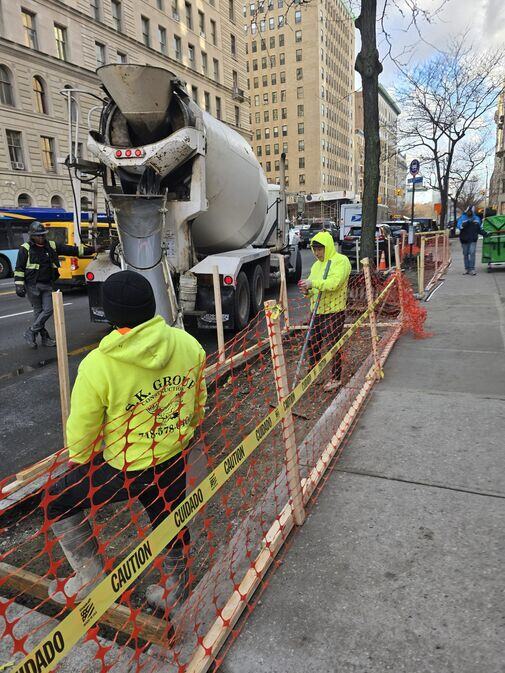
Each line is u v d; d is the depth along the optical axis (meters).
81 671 1.93
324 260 4.94
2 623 2.17
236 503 3.16
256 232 9.97
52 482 2.03
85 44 32.62
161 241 6.23
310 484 3.09
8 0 27.89
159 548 1.67
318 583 2.34
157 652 1.99
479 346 6.21
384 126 32.00
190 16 42.44
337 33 86.88
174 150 6.10
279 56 78.56
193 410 2.24
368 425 4.06
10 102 29.02
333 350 3.48
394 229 21.03
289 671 1.90
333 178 88.38
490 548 2.50
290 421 2.68
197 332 8.43
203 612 2.19
